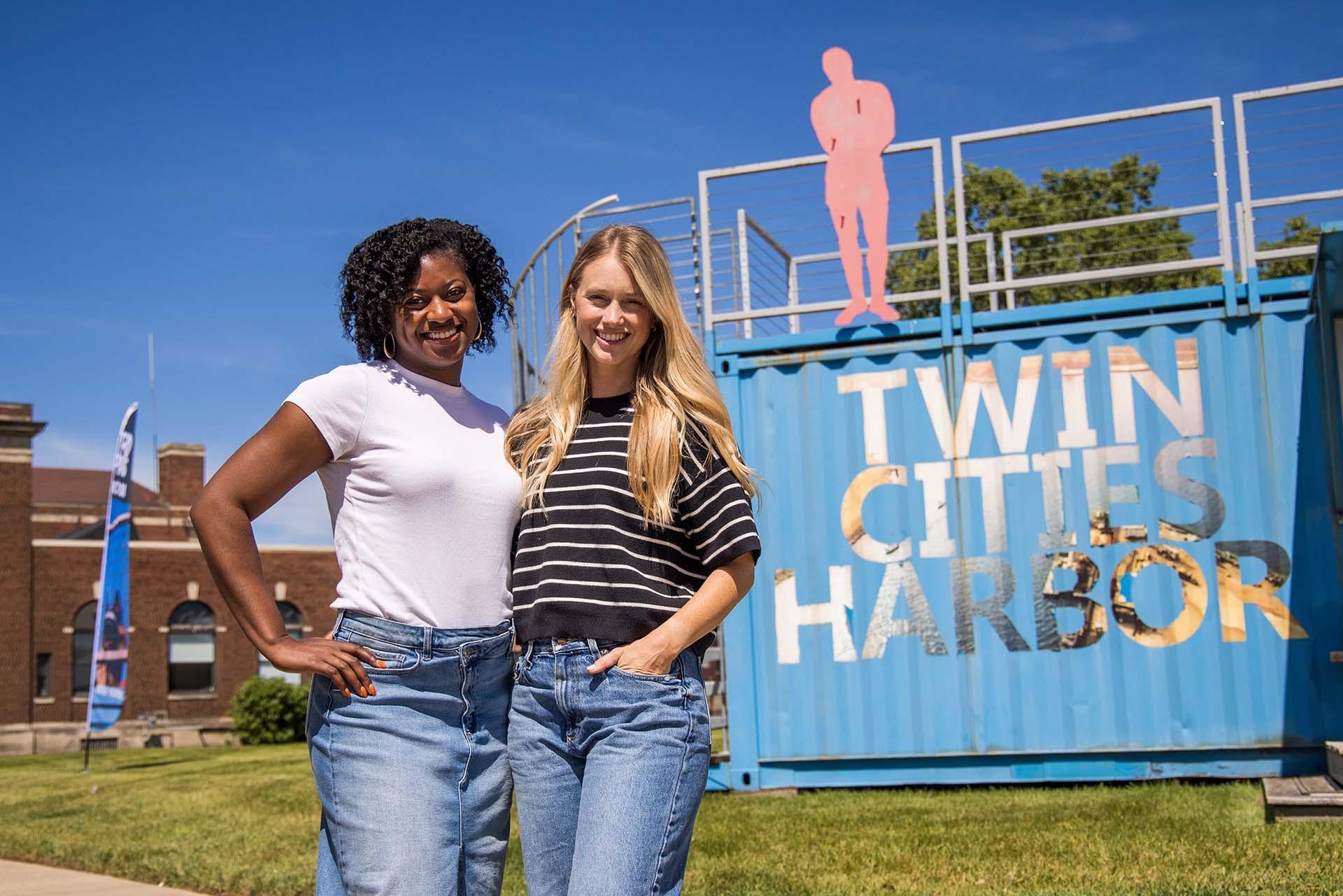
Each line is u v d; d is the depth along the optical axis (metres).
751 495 2.84
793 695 8.65
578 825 2.60
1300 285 8.12
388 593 2.72
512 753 2.77
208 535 2.61
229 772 13.79
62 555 29.42
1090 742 8.14
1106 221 8.78
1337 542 7.85
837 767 8.59
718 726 11.06
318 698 2.75
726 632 8.81
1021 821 6.56
